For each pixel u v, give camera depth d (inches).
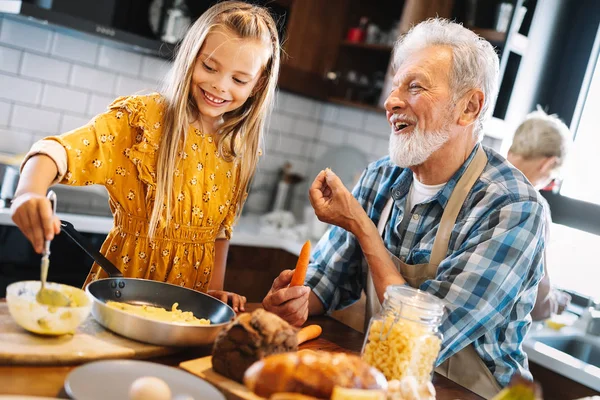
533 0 106.7
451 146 65.2
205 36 60.9
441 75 63.6
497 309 61.5
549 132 98.3
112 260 62.6
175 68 63.4
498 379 64.7
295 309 59.1
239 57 60.1
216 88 60.7
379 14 142.3
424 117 63.9
